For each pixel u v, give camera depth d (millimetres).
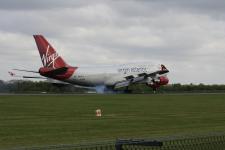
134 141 15828
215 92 170750
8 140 33781
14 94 137875
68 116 57344
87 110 68875
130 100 102000
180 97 119375
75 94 140250
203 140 20125
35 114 60406
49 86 192500
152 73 151625
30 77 146375
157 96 126188
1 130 40594
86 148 16406
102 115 59406
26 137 35656
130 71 154625
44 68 145250
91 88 156250
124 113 63094
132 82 152375
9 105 80188
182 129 41625
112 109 71625
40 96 122438
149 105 82812
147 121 50375
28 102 91000
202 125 45688
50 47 148750
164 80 153875
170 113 62969
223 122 49156
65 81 152000
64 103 88375
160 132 38875
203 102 94062
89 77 152875
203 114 61125
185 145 18578
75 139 34312
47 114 60500
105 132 39281
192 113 62938
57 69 145500
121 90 158375
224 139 20016
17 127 43344
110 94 141375
